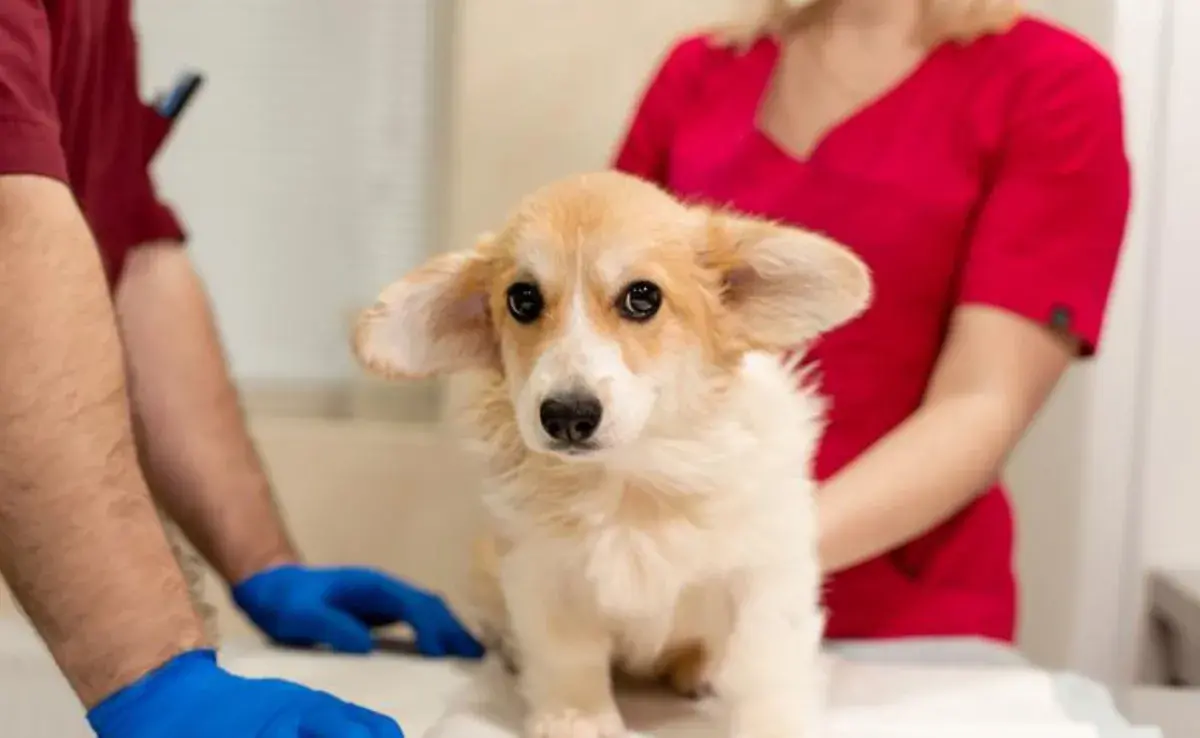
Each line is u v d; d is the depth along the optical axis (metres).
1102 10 1.23
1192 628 1.19
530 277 0.65
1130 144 1.22
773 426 0.70
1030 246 0.93
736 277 0.69
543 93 1.42
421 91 1.55
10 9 0.67
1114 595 1.28
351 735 0.61
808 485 0.72
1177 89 1.22
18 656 0.90
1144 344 1.25
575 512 0.69
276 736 0.60
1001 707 0.74
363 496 1.48
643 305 0.65
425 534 1.47
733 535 0.68
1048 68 0.96
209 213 1.59
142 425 0.99
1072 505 1.29
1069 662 1.29
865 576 0.99
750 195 1.05
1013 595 1.03
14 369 0.61
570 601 0.72
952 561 0.99
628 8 1.40
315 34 1.56
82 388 0.63
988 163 0.98
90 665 0.64
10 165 0.64
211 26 1.57
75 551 0.63
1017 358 0.90
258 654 0.90
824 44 1.08
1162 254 1.23
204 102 1.58
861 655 0.88
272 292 1.59
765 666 0.69
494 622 0.88
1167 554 1.27
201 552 1.01
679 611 0.72
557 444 0.62
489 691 0.80
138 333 0.99
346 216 1.58
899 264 0.99
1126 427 1.26
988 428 0.88
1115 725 0.71
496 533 0.76
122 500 0.65
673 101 1.15
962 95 0.99
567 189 0.69
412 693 0.79
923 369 1.00
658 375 0.65
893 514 0.84
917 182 0.99
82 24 0.83
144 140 1.01
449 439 1.46
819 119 1.05
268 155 1.58
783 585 0.69
